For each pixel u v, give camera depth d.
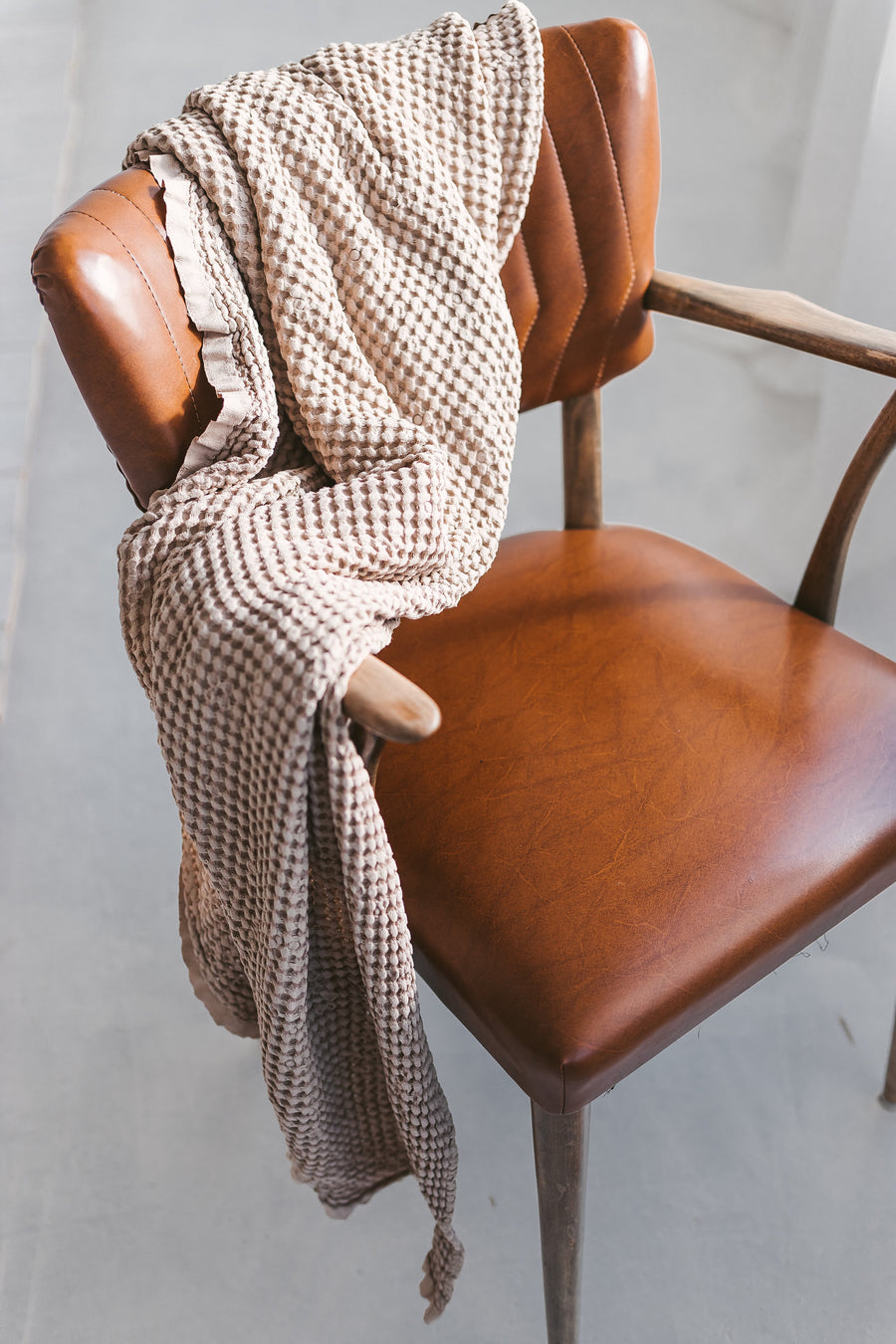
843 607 1.46
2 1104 1.11
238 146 0.72
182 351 0.71
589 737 0.81
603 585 0.94
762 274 1.96
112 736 1.47
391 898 0.68
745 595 0.94
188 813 0.72
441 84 0.79
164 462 0.73
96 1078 1.13
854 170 1.56
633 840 0.74
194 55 2.71
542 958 0.69
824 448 1.54
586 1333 0.93
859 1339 0.92
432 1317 0.90
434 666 0.87
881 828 0.76
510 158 0.81
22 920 1.27
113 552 1.73
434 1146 0.78
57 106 2.48
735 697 0.83
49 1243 1.01
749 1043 1.11
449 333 0.79
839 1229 0.98
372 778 0.68
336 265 0.77
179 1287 0.98
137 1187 1.04
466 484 0.82
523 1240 0.99
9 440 1.89
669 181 2.20
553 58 0.84
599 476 1.01
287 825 0.64
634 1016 0.67
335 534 0.71
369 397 0.77
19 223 2.17
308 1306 0.96
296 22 2.79
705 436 1.79
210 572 0.67
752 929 0.71
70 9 2.77
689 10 2.64
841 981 1.15
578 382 0.96
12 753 1.46
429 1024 1.15
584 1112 0.70
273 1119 1.09
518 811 0.76
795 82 2.17
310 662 0.61
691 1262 0.97
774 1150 1.04
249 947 0.76
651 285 0.92
